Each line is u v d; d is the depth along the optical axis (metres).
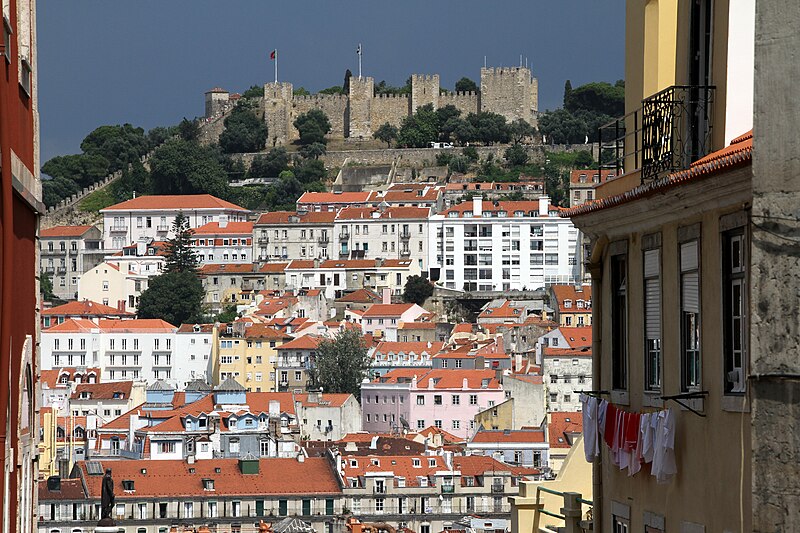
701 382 70.25
